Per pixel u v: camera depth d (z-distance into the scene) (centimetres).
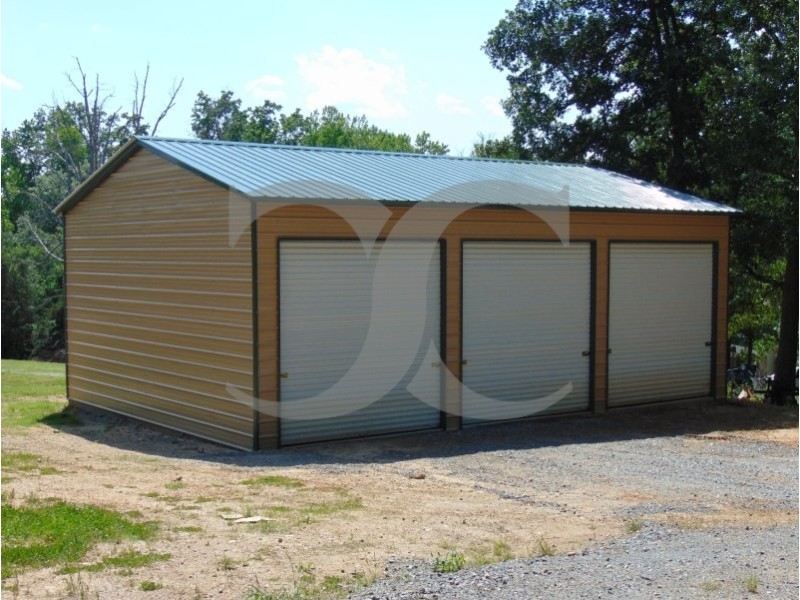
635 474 1205
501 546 845
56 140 4625
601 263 1681
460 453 1341
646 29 2609
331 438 1407
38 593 708
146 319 1596
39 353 4441
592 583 718
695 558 790
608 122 2689
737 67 2341
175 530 886
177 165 1484
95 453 1343
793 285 2230
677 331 1806
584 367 1680
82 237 1797
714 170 2261
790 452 1388
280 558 802
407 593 699
